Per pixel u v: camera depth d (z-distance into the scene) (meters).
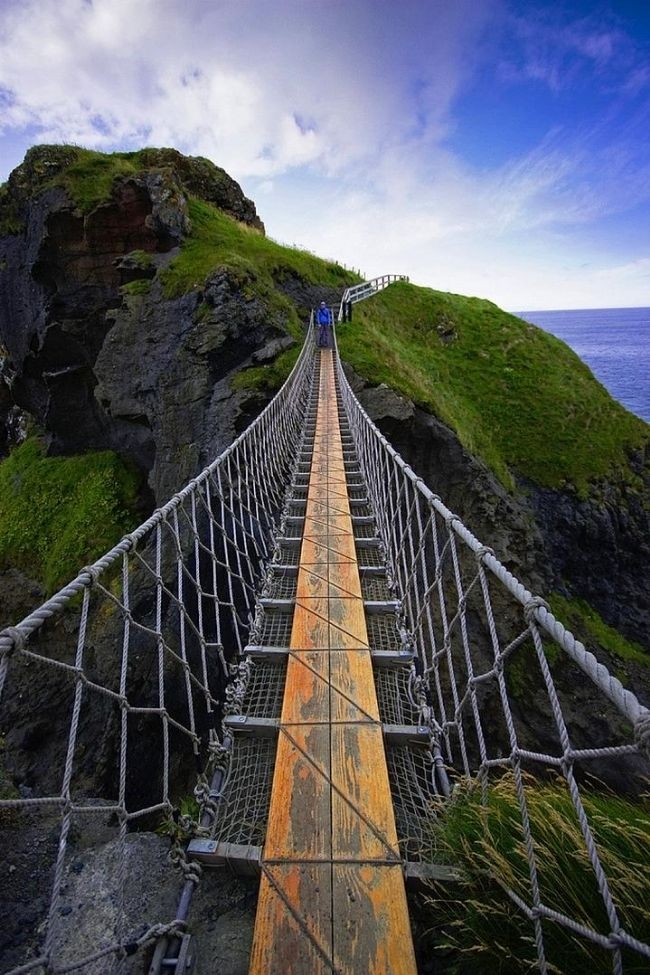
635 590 17.12
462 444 13.11
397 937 1.38
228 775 2.06
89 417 14.81
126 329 11.95
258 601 3.29
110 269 13.33
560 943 1.31
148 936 1.43
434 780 2.04
